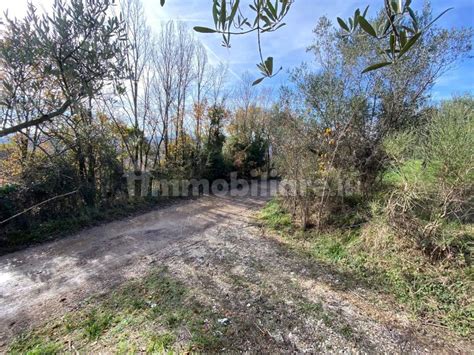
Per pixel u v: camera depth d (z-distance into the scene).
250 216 7.05
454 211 3.42
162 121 10.23
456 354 2.22
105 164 7.14
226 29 0.98
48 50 2.33
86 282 3.58
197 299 3.11
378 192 5.11
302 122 6.09
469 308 2.64
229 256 4.37
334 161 5.48
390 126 5.08
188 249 4.73
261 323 2.68
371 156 5.11
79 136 5.88
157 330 2.58
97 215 6.58
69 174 6.18
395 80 4.89
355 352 2.29
